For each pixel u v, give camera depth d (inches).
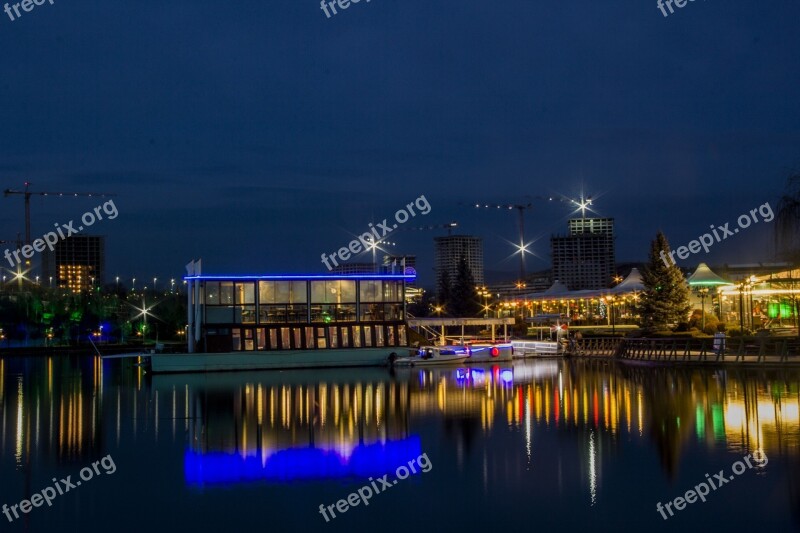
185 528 973.2
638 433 1444.4
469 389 2242.9
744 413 1609.3
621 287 3909.9
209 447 1422.2
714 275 3486.7
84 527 982.4
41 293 6392.7
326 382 2529.5
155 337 6264.8
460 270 6013.8
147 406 1974.7
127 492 1129.4
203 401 2057.1
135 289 7662.4
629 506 1012.5
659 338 3107.8
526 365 3134.8
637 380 2320.4
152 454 1370.6
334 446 1411.2
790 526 925.2
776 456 1230.3
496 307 5487.2
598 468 1197.1
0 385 2625.5
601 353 3452.3
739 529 920.3
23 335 5905.5
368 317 3280.0
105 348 5300.2
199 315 3120.1
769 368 2461.9
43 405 2037.4
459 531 941.2
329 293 3245.6
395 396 2102.6
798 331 2723.9
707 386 2068.2
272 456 1337.4
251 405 1959.9
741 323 2947.8
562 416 1669.5
